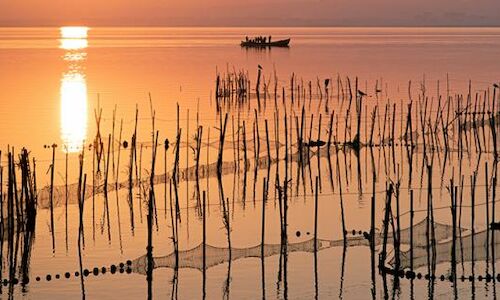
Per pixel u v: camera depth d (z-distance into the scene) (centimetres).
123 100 14412
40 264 5741
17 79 17900
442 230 5959
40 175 8162
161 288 5262
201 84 17325
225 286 5288
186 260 5669
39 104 13588
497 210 6962
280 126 11462
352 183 8200
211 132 10919
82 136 10456
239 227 6650
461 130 9969
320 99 14725
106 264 5747
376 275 5441
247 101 14462
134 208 7169
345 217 6906
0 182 5741
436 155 9444
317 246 5988
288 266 5612
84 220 6788
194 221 6838
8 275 5506
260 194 7744
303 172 8388
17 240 5688
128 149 9450
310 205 7356
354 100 14575
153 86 16825
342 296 5131
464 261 5544
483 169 8756
